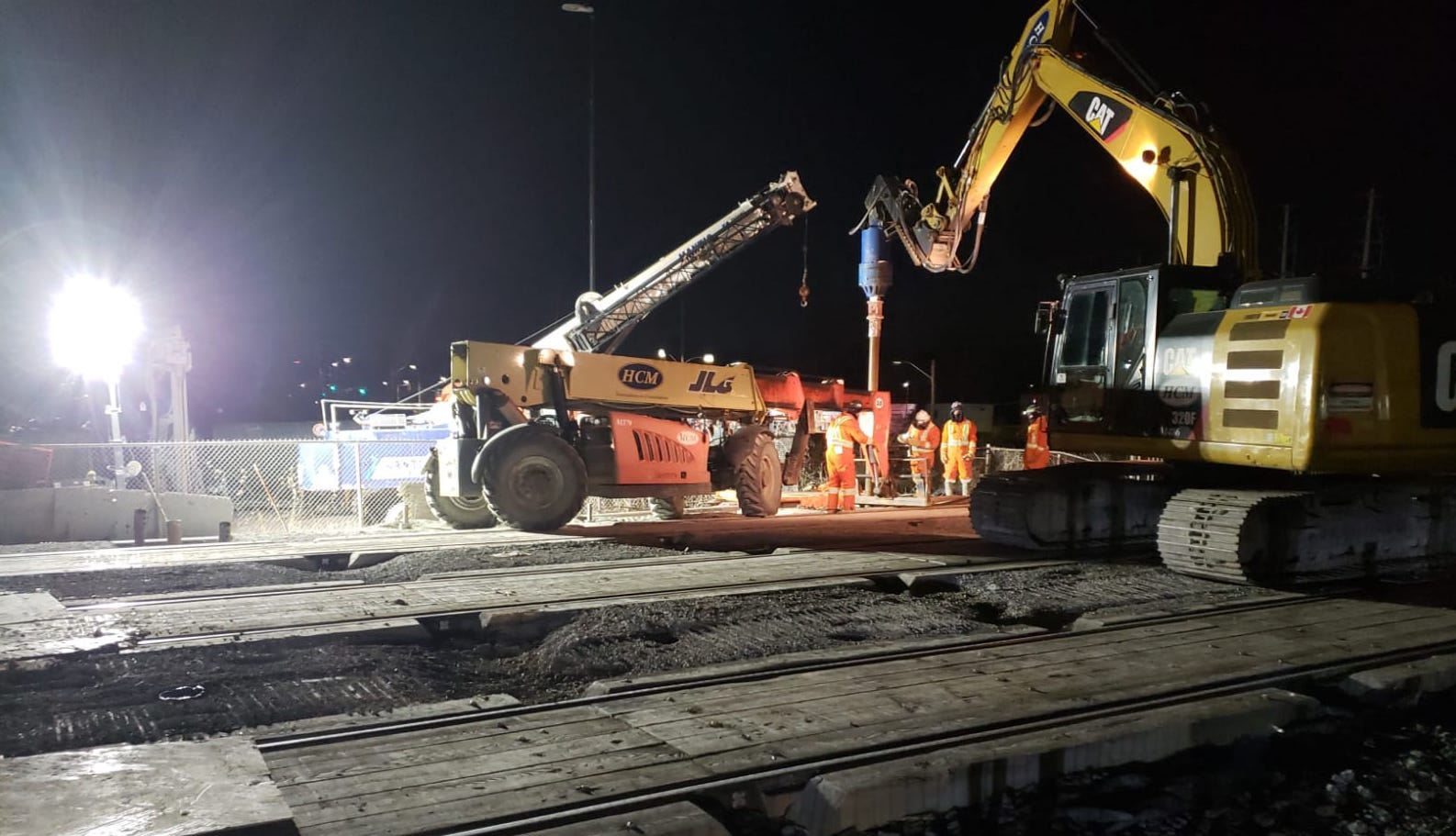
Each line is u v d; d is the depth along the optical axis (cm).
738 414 1527
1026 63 1377
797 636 716
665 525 1401
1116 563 1028
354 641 714
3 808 361
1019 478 1141
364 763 446
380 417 2148
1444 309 896
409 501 1531
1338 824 461
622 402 1366
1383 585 939
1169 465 1193
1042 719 514
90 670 627
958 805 448
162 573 966
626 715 516
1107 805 470
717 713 519
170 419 2091
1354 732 570
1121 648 661
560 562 1034
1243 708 536
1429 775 512
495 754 457
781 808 436
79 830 342
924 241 1593
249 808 363
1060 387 1094
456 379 1290
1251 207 1102
